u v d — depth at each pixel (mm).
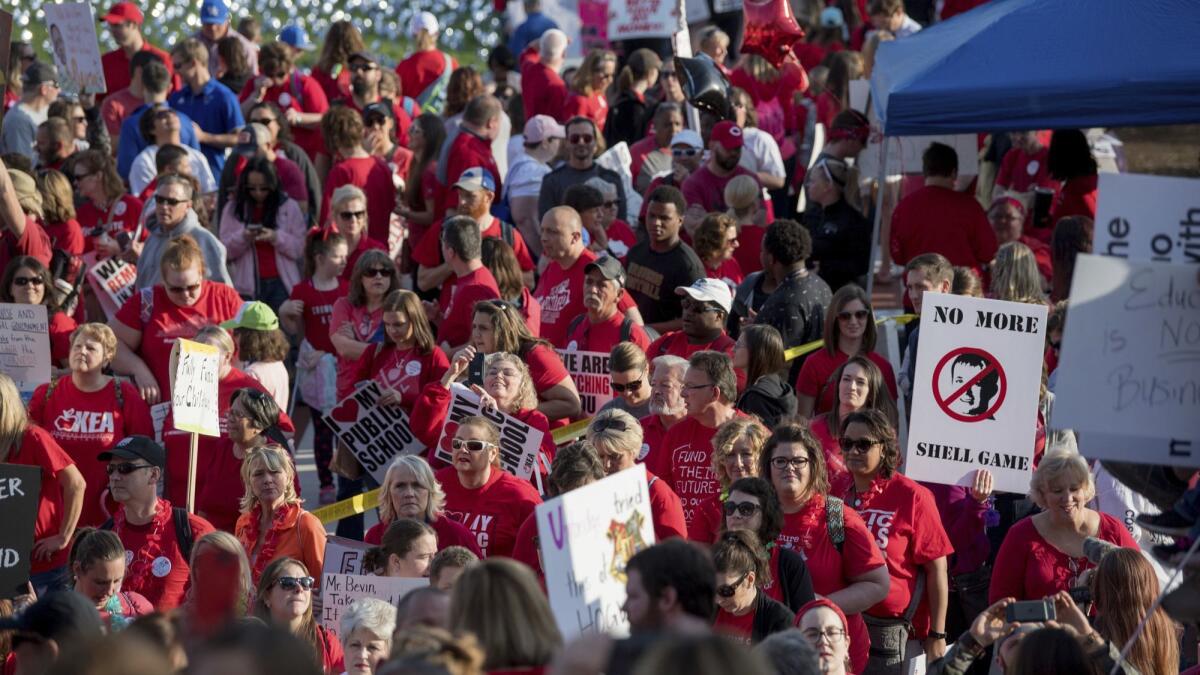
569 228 38438
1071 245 40875
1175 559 19562
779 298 37375
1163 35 35594
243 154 49219
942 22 43750
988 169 57406
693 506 30281
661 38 72375
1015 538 27062
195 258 37406
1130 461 17547
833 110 58344
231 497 32250
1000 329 28672
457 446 28844
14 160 48938
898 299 53812
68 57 58656
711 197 46500
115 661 10953
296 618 25109
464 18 101375
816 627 22625
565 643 17266
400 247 51688
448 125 57750
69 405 33500
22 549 25969
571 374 36250
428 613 18469
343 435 35812
